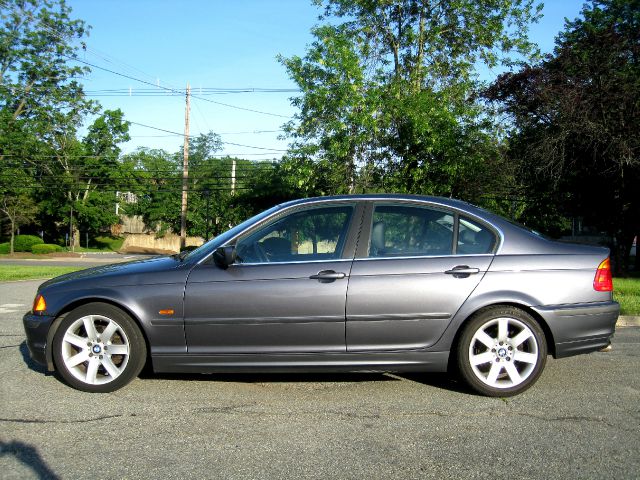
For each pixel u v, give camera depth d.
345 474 3.32
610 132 17.23
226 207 53.53
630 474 3.30
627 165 17.64
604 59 17.75
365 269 4.68
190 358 4.71
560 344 4.69
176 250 61.09
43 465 3.44
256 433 3.95
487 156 18.70
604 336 4.76
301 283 4.64
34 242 48.69
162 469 3.39
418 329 4.64
